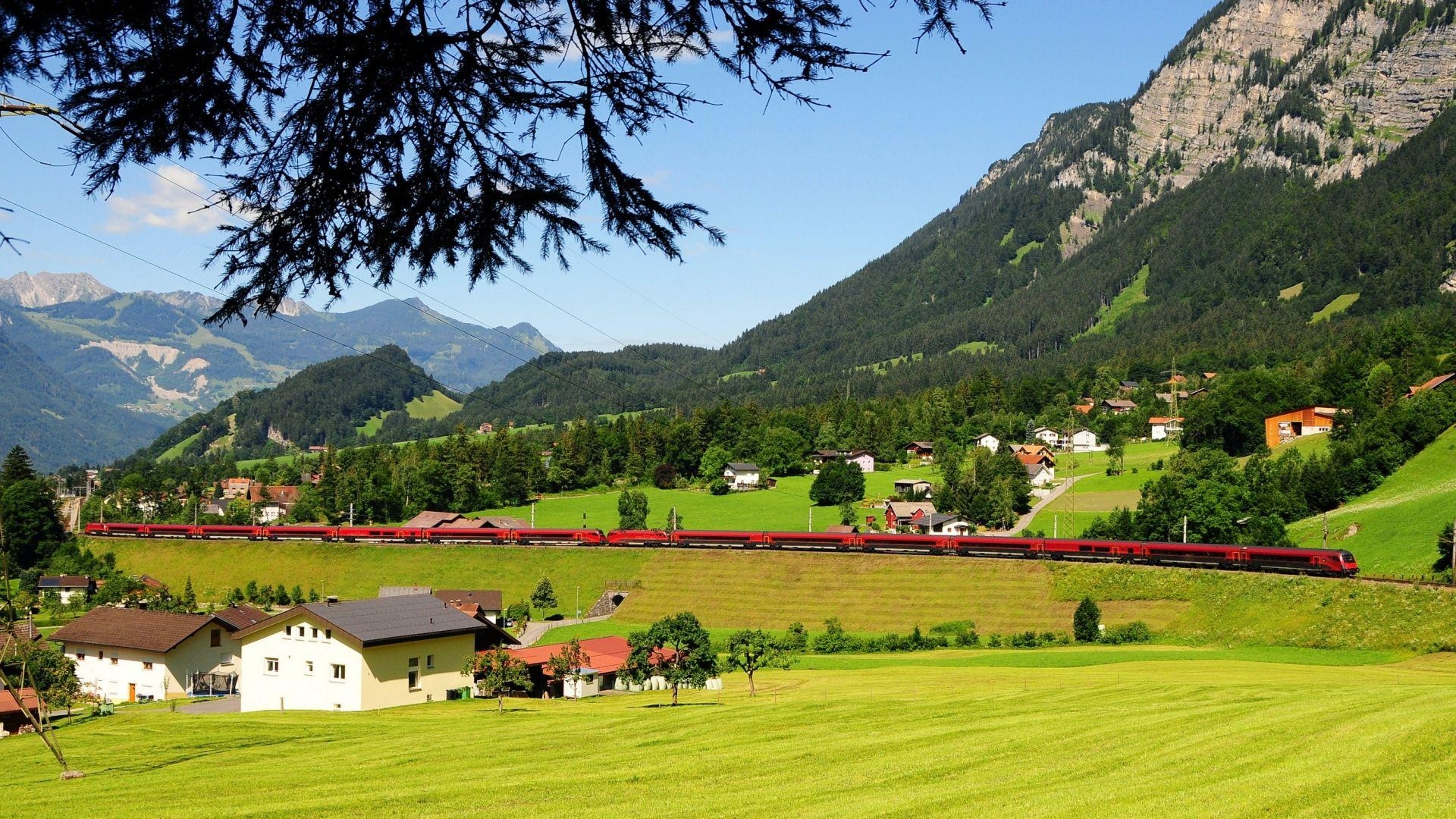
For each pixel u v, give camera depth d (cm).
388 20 838
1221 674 5588
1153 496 10819
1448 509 9250
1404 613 6862
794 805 2345
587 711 4684
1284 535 9769
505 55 880
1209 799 2130
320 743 3819
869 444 18975
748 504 15312
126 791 2916
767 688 5678
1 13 713
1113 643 7594
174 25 762
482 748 3475
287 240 891
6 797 2886
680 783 2662
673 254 957
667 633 5422
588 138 903
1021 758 2723
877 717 3747
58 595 11088
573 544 11231
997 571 9038
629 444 18288
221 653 7000
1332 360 18212
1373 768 2281
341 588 11212
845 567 9619
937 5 791
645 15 838
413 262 946
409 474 15550
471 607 8744
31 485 13000
